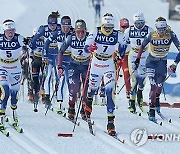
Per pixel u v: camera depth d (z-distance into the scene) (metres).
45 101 27.12
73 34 23.28
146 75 26.97
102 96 28.50
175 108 28.97
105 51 21.94
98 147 19.95
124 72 27.55
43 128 22.58
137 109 27.67
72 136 21.33
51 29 26.72
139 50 24.47
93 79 22.45
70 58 24.39
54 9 73.12
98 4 66.50
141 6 75.00
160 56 24.22
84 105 23.69
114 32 21.94
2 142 20.33
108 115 21.78
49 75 27.38
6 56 22.00
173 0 68.88
